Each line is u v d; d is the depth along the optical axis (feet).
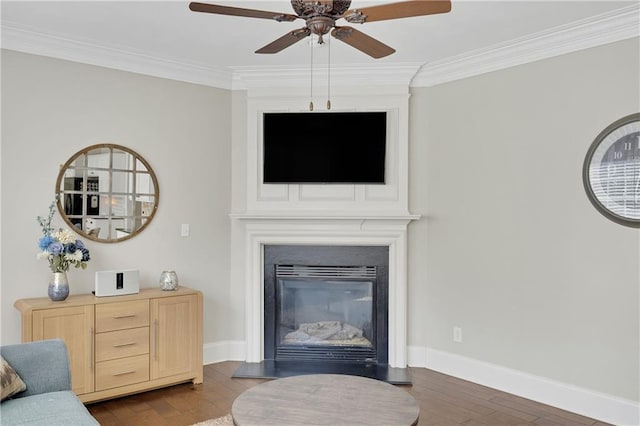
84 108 12.44
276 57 13.30
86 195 12.47
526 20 10.64
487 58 12.81
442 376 13.70
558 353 11.57
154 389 12.40
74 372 10.98
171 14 10.46
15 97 11.47
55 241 11.19
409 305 14.48
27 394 8.05
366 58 13.38
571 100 11.34
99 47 12.35
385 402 8.13
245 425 7.22
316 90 14.48
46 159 11.89
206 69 14.17
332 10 6.88
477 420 10.73
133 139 13.23
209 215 14.58
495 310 12.84
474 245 13.30
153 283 13.57
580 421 10.74
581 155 11.16
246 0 9.73
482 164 13.12
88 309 11.16
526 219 12.18
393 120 14.26
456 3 9.78
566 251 11.44
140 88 13.34
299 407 7.90
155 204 13.56
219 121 14.75
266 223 14.38
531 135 12.09
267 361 14.64
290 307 14.97
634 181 10.29
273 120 14.37
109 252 12.85
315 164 14.24
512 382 12.41
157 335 12.16
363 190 14.37
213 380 13.14
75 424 6.97
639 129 10.23
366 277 14.46
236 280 14.92
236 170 14.96
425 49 12.60
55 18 10.66
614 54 10.64
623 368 10.51
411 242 14.46
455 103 13.76
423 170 14.47
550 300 11.73
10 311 11.42
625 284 10.48
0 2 9.81
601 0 9.63
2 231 11.34
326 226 14.20
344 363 14.48
